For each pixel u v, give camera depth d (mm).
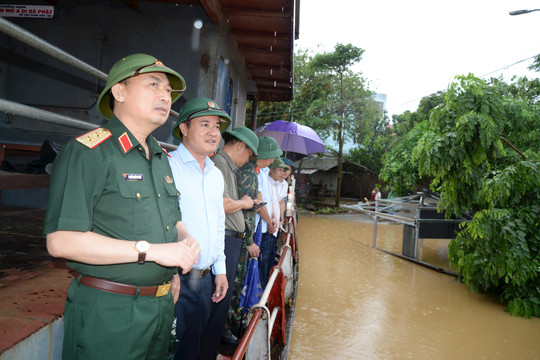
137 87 1387
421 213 9727
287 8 4766
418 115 17625
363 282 7695
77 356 1255
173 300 1590
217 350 2801
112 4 4875
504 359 4688
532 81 14438
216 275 2416
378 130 29547
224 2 4699
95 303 1248
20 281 2014
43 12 4855
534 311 6250
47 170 2824
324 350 4617
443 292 7316
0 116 4754
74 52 4867
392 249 11148
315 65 24344
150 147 1483
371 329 5363
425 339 5137
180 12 4867
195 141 2188
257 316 2268
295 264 6344
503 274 6320
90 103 4871
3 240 2967
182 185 2152
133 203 1296
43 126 4801
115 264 1255
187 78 4891
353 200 28828
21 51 4832
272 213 4551
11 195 4688
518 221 6301
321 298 6566
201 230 2178
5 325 1480
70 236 1145
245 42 6273
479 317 6113
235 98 6688
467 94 6367
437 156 6438
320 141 10023
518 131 8102
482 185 6496
